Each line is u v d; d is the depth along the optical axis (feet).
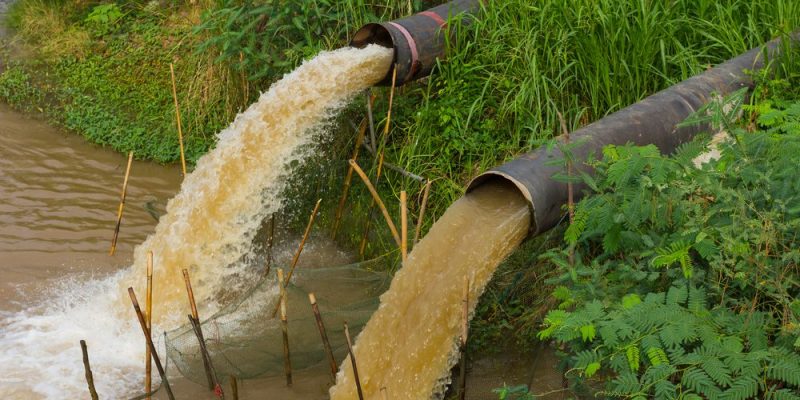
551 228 21.12
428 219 26.03
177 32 35.65
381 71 26.53
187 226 25.26
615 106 25.66
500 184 21.36
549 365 21.44
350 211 27.73
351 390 20.43
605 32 26.05
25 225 28.50
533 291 23.04
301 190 27.96
